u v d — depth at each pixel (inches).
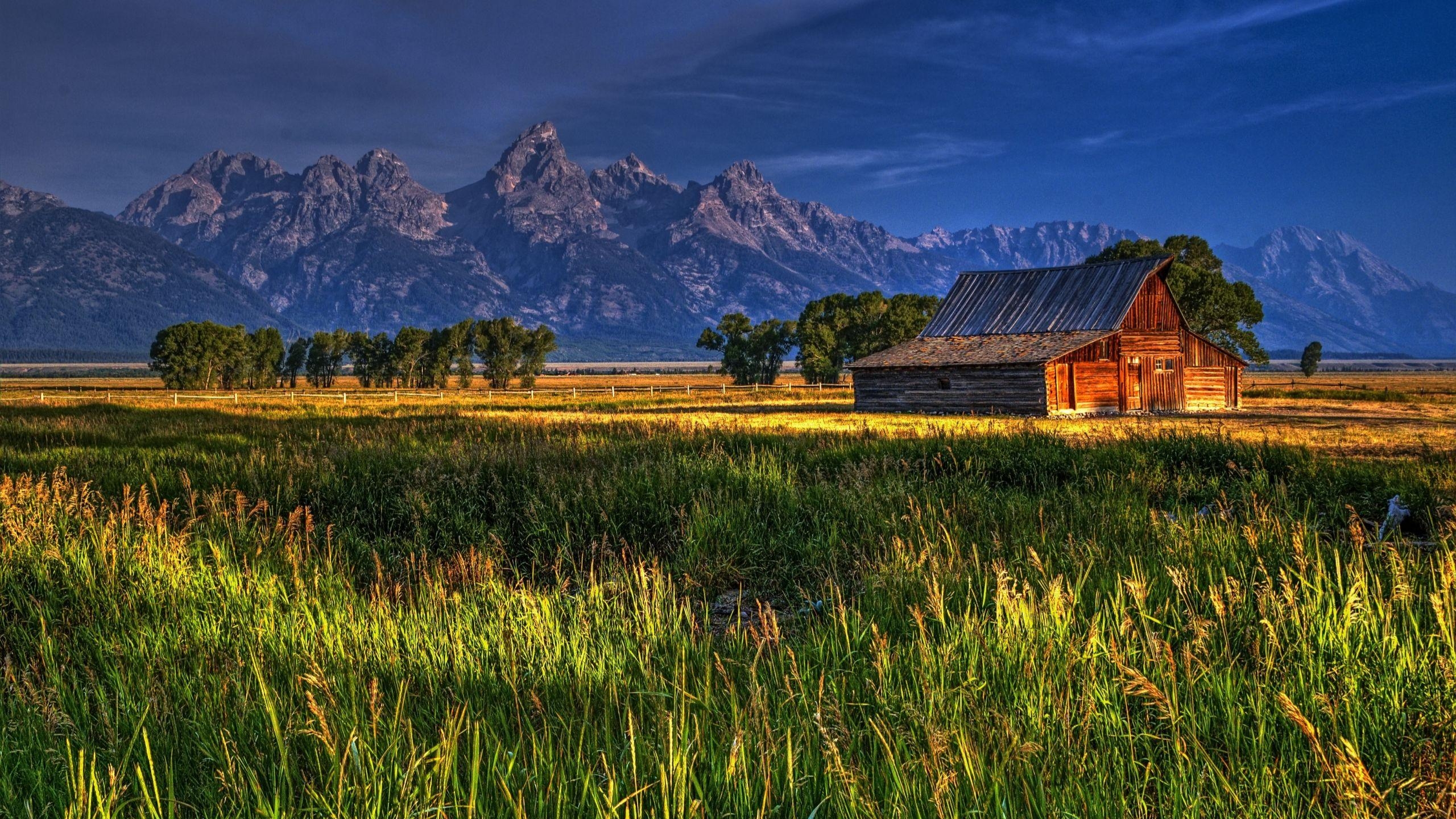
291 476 535.5
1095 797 131.7
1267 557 280.1
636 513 424.8
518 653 213.0
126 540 330.0
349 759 148.4
